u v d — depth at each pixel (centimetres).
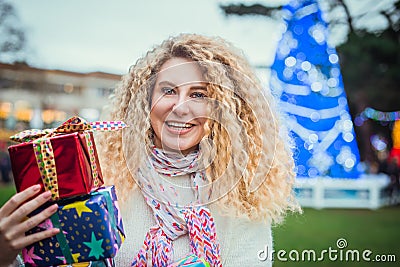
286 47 817
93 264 126
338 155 834
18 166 117
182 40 144
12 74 1805
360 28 1307
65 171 116
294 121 801
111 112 156
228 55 147
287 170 161
